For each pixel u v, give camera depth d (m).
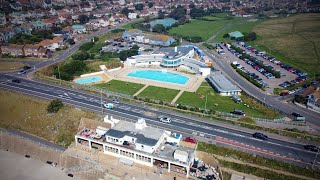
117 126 131.62
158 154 117.44
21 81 196.62
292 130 139.62
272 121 149.88
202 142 127.75
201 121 148.75
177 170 115.81
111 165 119.75
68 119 151.00
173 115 155.00
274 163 114.50
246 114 159.12
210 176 112.19
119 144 123.56
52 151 132.25
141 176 113.25
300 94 188.38
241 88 198.88
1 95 173.12
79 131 140.00
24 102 166.12
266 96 186.12
